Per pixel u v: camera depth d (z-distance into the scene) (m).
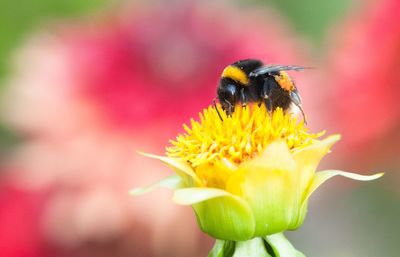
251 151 0.27
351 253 0.48
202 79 0.43
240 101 0.29
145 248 0.41
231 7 0.47
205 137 0.27
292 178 0.26
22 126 0.43
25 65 0.44
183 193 0.26
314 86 0.44
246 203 0.26
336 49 0.47
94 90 0.42
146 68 0.43
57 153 0.42
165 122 0.42
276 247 0.27
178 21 0.44
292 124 0.27
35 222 0.41
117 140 0.42
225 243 0.27
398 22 0.45
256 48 0.44
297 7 0.56
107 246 0.41
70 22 0.48
